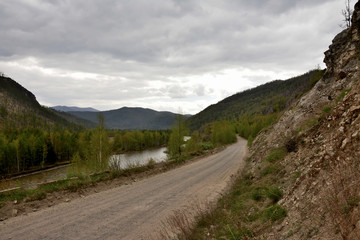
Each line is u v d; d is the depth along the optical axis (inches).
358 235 91.8
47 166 2060.8
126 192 455.5
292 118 557.3
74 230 266.1
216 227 249.8
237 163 859.4
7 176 1633.9
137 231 264.5
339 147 191.9
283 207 206.5
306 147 312.3
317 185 174.9
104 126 784.9
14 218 301.9
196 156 1122.7
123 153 2817.4
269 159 426.0
